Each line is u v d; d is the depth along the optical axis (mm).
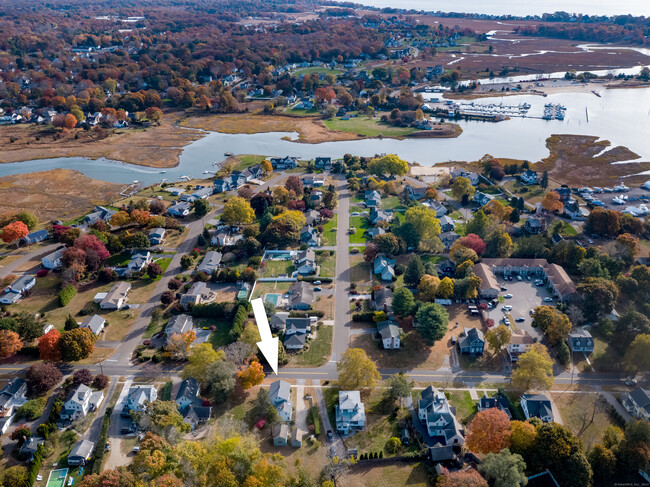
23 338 125562
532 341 123750
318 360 121062
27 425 102688
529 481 85938
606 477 89312
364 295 145750
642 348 110875
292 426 101812
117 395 110500
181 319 131125
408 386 106062
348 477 90688
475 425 93938
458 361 120688
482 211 174125
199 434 99875
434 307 125812
